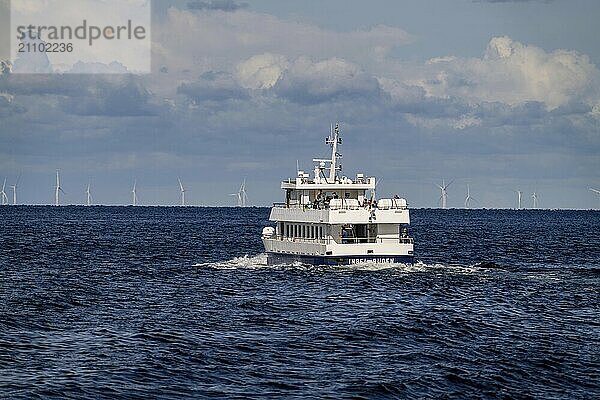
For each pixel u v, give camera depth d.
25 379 130.50
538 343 156.88
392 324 171.50
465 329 168.62
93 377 132.00
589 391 127.75
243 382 130.50
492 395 125.69
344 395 124.44
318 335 161.75
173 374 134.12
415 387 128.50
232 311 189.62
